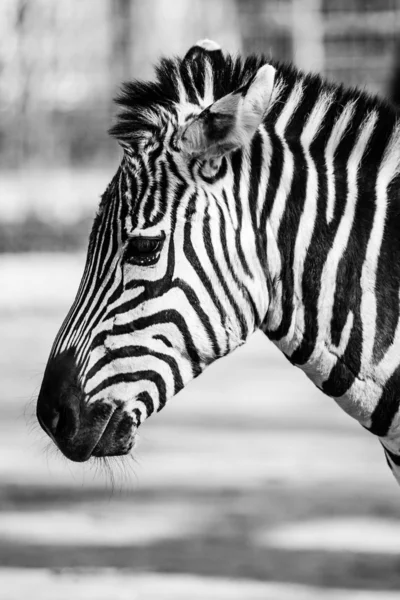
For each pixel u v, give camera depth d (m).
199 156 5.46
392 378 5.70
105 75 35.25
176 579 9.90
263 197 5.62
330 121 5.79
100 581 9.84
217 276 5.49
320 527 11.36
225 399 17.62
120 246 5.48
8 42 34.44
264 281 5.63
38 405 5.69
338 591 9.47
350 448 14.48
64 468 13.95
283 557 10.48
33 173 33.94
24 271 28.62
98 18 35.34
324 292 5.68
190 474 13.42
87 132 34.59
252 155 5.64
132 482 13.18
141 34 35.34
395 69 35.16
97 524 11.65
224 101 5.33
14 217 32.00
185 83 5.77
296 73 5.89
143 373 5.46
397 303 5.69
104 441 5.51
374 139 5.80
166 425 15.86
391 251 5.71
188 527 11.44
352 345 5.70
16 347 20.36
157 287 5.44
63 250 31.56
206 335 5.50
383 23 36.75
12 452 14.59
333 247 5.68
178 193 5.47
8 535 11.34
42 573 10.17
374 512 11.83
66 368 5.55
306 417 16.28
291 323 5.71
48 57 34.66
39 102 34.47
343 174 5.75
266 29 37.53
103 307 5.50
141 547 10.89
